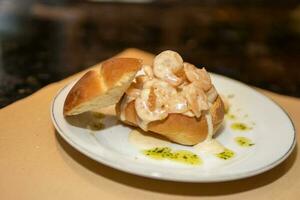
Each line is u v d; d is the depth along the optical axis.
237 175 0.34
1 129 0.40
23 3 1.00
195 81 0.40
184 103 0.39
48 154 0.38
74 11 1.02
